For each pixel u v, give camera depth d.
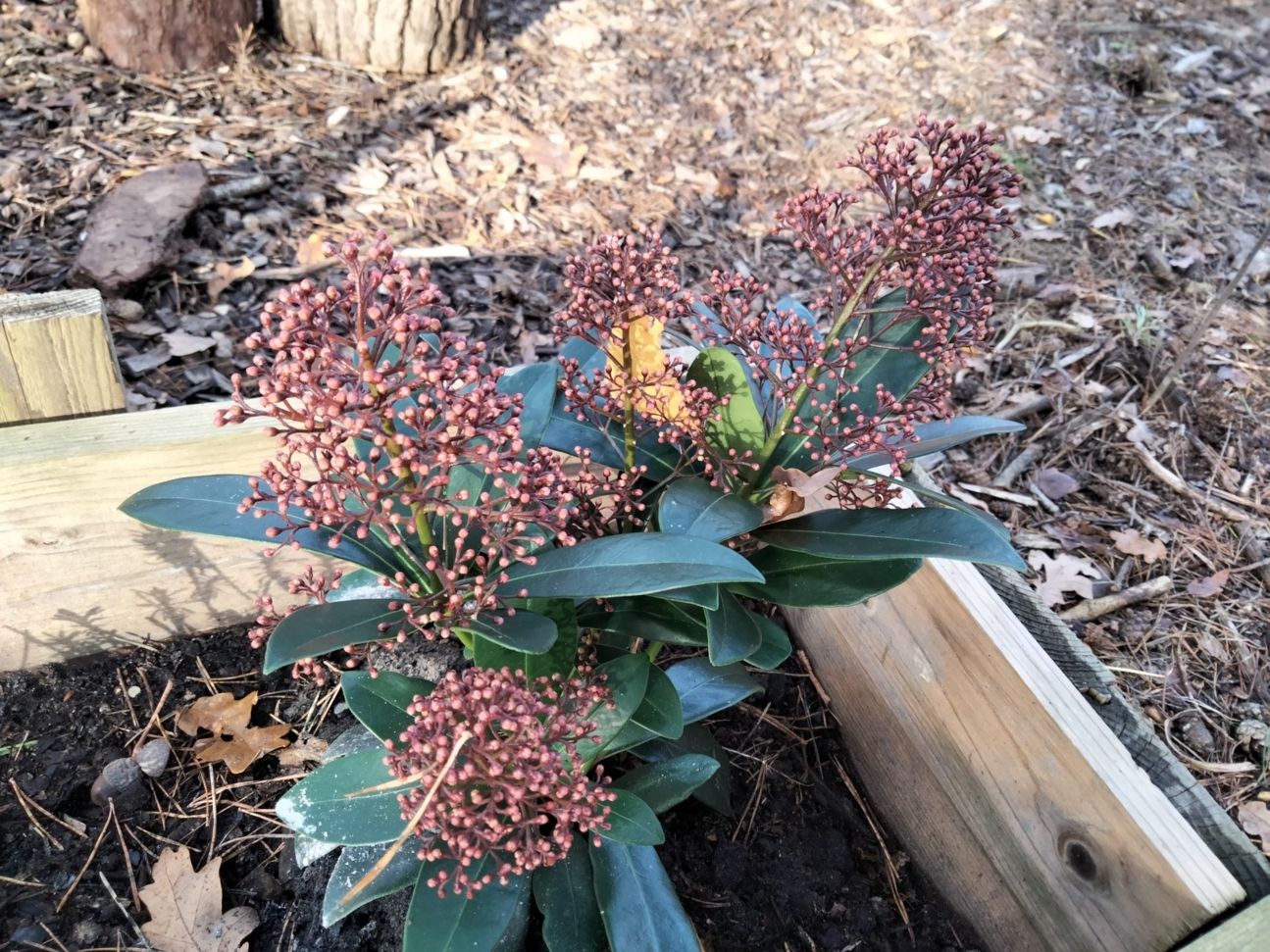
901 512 0.39
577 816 0.36
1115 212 0.96
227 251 0.77
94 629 0.52
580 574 0.34
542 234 0.86
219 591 0.53
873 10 1.28
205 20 0.93
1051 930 0.44
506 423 0.37
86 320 0.45
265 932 0.45
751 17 1.25
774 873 0.52
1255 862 0.39
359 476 0.33
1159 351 0.79
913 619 0.49
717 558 0.33
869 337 0.42
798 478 0.40
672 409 0.43
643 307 0.39
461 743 0.32
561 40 1.13
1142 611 0.60
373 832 0.37
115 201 0.75
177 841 0.48
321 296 0.30
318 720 0.53
